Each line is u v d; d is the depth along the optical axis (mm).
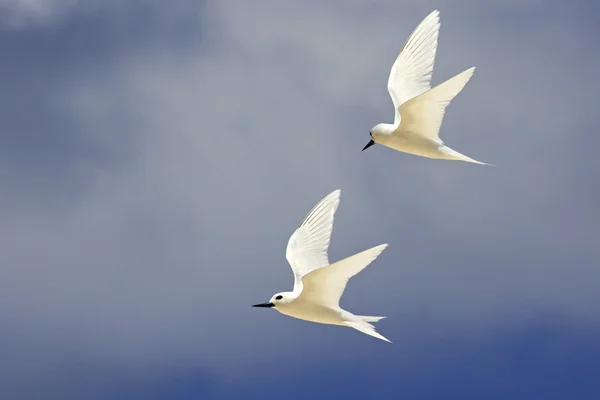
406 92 21500
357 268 16969
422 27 21797
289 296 17797
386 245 16594
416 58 21688
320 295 17500
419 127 20828
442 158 21062
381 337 17375
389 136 21188
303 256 18812
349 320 17609
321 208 19141
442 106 20234
